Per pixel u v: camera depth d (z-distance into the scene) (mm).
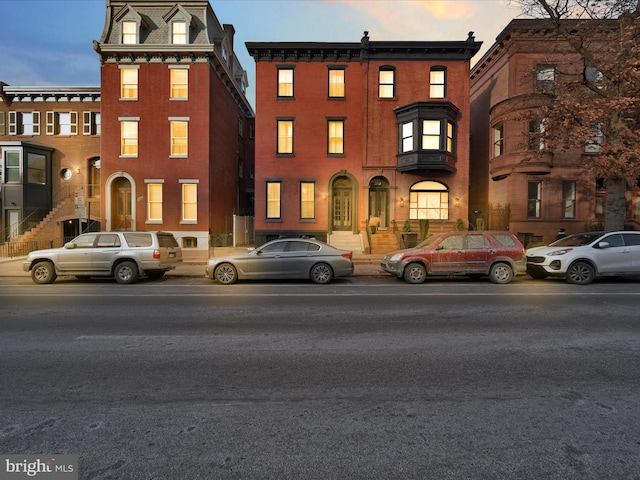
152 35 20844
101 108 20672
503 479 2354
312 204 20734
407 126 19922
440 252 10977
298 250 11086
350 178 20625
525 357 4555
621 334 5508
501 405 3336
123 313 6926
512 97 19359
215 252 19016
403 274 10992
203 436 2822
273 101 20609
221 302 7980
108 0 20812
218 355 4621
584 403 3371
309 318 6527
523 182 19594
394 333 5582
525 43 19406
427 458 2568
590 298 8367
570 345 5000
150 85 20703
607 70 12805
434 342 5141
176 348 4875
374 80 20297
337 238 20109
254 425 2988
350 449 2670
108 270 11047
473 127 24984
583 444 2727
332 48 20141
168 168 20781
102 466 2463
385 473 2416
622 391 3615
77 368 4184
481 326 5969
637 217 20047
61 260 11039
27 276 12477
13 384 3754
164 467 2459
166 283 11125
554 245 11766
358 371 4125
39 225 21375
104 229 20547
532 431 2904
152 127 20766
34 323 6168
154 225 20781
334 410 3242
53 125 23312
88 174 23406
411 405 3336
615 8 12828
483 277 12109
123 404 3338
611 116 13219
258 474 2396
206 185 20828
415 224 20047
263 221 20594
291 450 2654
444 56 20156
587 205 19562
